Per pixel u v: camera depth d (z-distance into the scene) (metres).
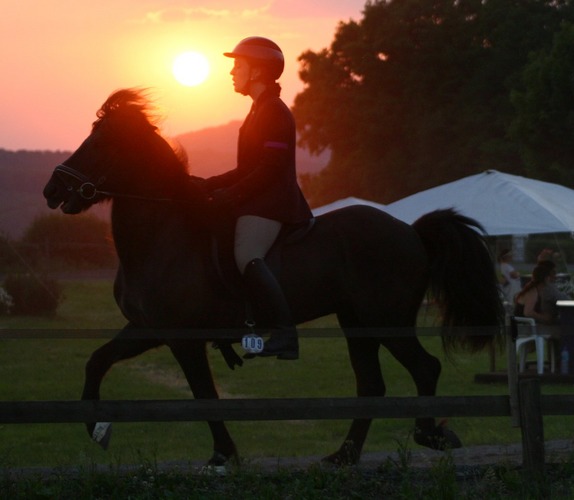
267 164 8.95
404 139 82.06
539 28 78.88
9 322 29.58
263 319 8.96
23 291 31.53
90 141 9.25
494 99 76.88
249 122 9.24
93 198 9.17
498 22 81.00
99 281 46.16
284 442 12.20
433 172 78.38
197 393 9.05
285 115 9.08
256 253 8.96
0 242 41.31
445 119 77.94
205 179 9.57
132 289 9.31
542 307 17.89
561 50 63.25
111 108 9.45
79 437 12.75
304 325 27.08
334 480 8.23
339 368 19.48
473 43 81.62
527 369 18.44
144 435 12.84
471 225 10.12
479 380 17.66
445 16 80.81
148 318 9.25
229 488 8.04
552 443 10.39
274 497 7.67
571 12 79.81
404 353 9.60
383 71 81.69
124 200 9.25
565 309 17.48
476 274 9.93
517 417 8.24
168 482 8.14
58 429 13.37
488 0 82.19
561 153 65.00
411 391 16.20
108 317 31.36
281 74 9.28
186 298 9.10
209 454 11.37
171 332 8.87
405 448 8.73
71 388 17.02
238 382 17.59
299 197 9.41
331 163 86.38
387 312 9.69
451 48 79.94
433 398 8.15
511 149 71.88
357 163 82.75
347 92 83.25
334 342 24.12
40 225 56.41
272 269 9.17
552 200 24.41
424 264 9.92
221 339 9.18
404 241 9.81
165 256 9.17
